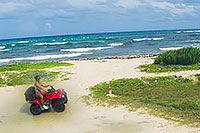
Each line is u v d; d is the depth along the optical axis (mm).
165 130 6266
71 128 6957
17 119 8156
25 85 14094
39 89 8508
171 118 7109
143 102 9094
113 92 11047
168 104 8406
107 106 8961
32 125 7477
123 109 8430
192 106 7852
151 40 71438
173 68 17578
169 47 45125
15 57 39438
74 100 10188
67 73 17734
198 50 20281
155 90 10727
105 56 36062
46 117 8172
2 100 10789
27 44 75188
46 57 37312
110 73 17188
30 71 19125
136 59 26766
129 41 70062
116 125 6918
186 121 6734
